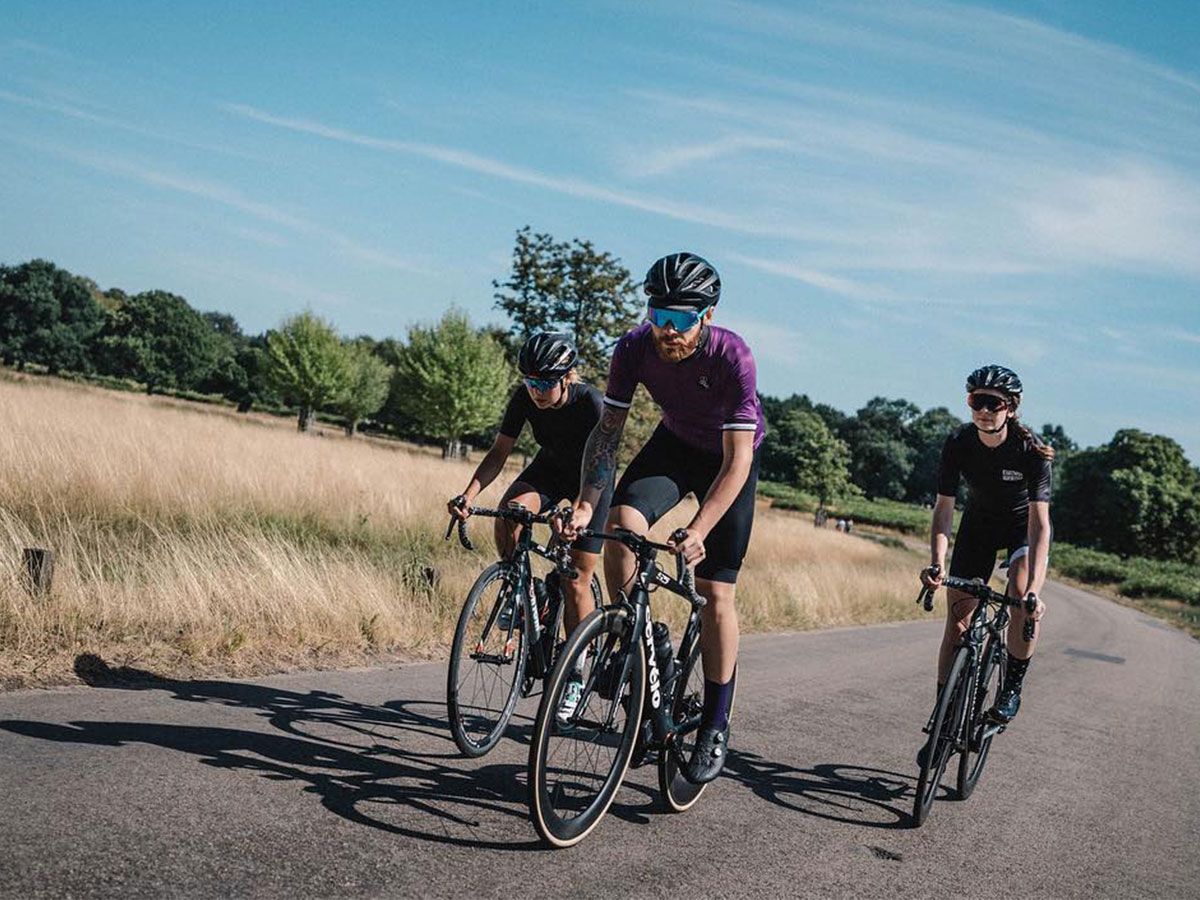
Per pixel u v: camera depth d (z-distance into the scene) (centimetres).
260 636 546
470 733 372
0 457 950
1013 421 438
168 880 222
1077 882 333
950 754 405
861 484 14475
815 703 623
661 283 304
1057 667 1080
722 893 271
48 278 9250
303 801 288
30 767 281
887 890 296
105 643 467
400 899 233
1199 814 463
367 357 7369
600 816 301
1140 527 8888
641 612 310
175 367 9500
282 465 1359
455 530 1198
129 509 911
